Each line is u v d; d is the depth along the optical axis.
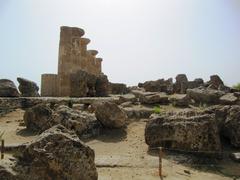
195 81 25.98
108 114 14.96
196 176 9.70
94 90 24.56
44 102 20.02
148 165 10.27
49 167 7.07
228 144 12.82
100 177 8.89
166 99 18.91
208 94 18.50
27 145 7.38
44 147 7.20
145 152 12.08
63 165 7.21
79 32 28.98
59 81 27.80
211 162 11.12
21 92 24.06
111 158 10.91
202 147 11.47
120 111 15.16
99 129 14.99
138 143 13.32
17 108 20.14
